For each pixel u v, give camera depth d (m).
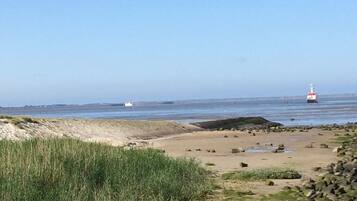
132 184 14.66
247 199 15.08
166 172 16.53
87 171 15.06
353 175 18.09
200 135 48.69
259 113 123.25
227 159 26.91
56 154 15.70
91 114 164.88
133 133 49.75
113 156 17.36
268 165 23.80
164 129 55.44
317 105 188.62
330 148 32.31
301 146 34.28
